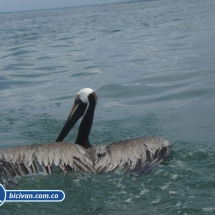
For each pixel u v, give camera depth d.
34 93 11.91
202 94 10.70
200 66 13.65
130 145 6.06
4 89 12.63
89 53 18.08
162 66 14.20
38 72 14.73
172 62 14.73
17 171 5.72
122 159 5.90
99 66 15.00
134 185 5.66
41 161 5.69
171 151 6.64
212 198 5.34
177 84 11.77
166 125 8.73
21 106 10.61
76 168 5.78
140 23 31.56
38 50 20.09
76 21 42.88
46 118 9.48
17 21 56.59
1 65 16.42
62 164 5.72
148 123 8.90
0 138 8.37
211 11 37.72
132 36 23.16
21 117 9.66
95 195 5.45
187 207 5.12
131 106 10.23
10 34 30.72
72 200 5.38
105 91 11.59
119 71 13.93
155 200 5.31
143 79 12.52
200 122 8.79
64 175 5.89
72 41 22.89
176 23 28.78
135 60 15.67
